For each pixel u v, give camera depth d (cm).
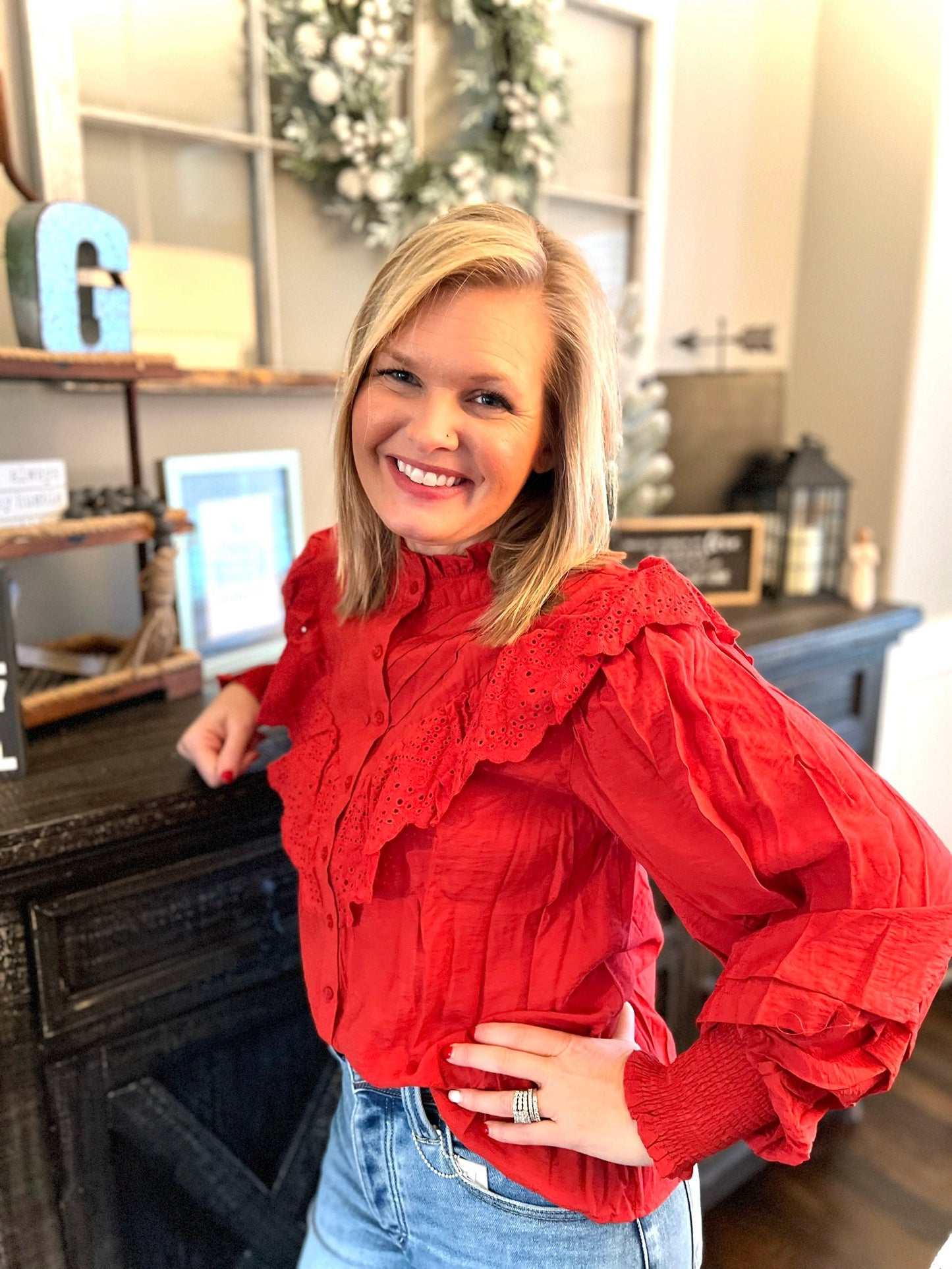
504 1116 75
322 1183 102
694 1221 85
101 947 97
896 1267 159
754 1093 64
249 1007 112
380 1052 77
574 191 183
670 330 211
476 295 68
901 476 211
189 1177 110
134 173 135
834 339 221
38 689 118
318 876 80
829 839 62
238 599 146
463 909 74
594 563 74
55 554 138
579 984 76
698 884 67
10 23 121
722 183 210
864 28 204
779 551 190
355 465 81
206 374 139
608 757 66
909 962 60
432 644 78
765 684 68
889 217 205
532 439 71
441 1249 82
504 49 163
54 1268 97
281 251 154
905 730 231
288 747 111
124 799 93
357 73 147
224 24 140
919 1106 200
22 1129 93
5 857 85
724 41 201
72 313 114
